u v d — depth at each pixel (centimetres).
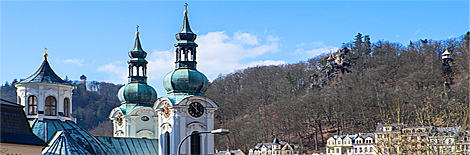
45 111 10431
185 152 10906
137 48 13300
